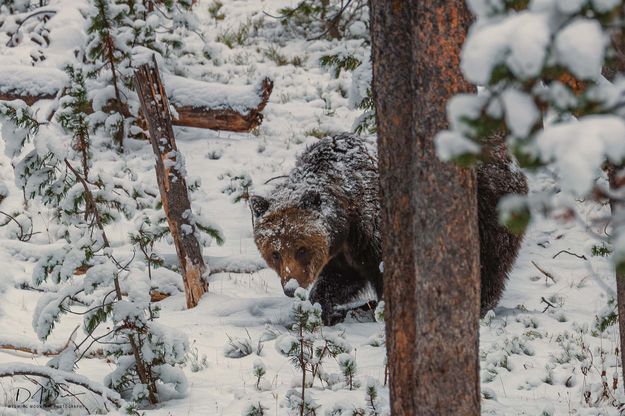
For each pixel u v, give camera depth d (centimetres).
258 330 1314
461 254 518
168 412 927
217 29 3262
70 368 974
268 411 927
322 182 1324
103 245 1004
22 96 2123
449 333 527
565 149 302
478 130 349
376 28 562
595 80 353
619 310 736
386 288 584
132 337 962
